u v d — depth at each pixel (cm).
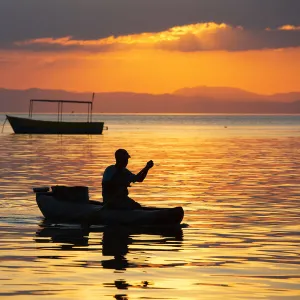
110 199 2791
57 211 2858
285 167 6028
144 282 1720
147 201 3528
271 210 3186
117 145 10406
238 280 1747
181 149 9338
